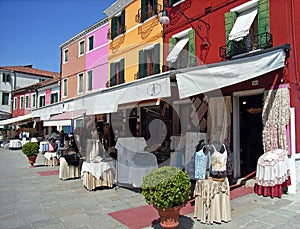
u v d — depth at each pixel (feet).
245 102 27.37
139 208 17.97
